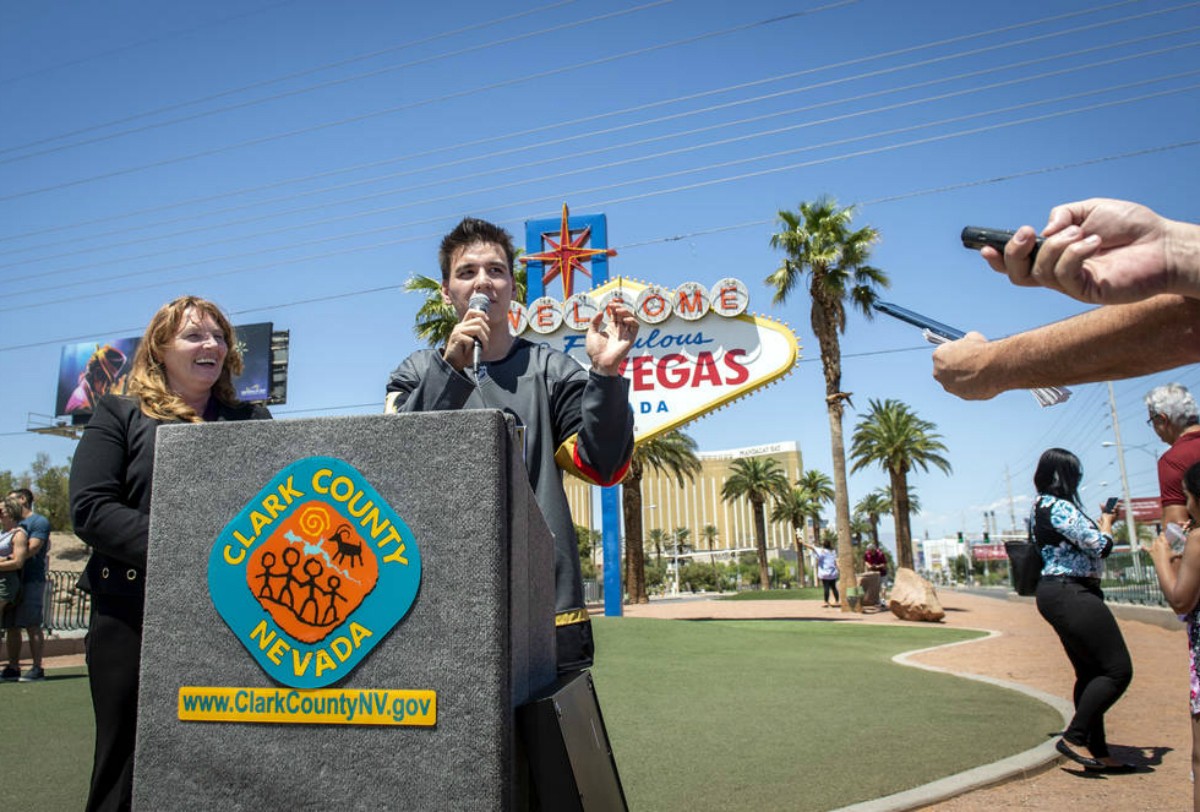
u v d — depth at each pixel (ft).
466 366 7.27
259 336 112.98
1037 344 4.40
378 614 5.14
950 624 54.39
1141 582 55.57
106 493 7.64
